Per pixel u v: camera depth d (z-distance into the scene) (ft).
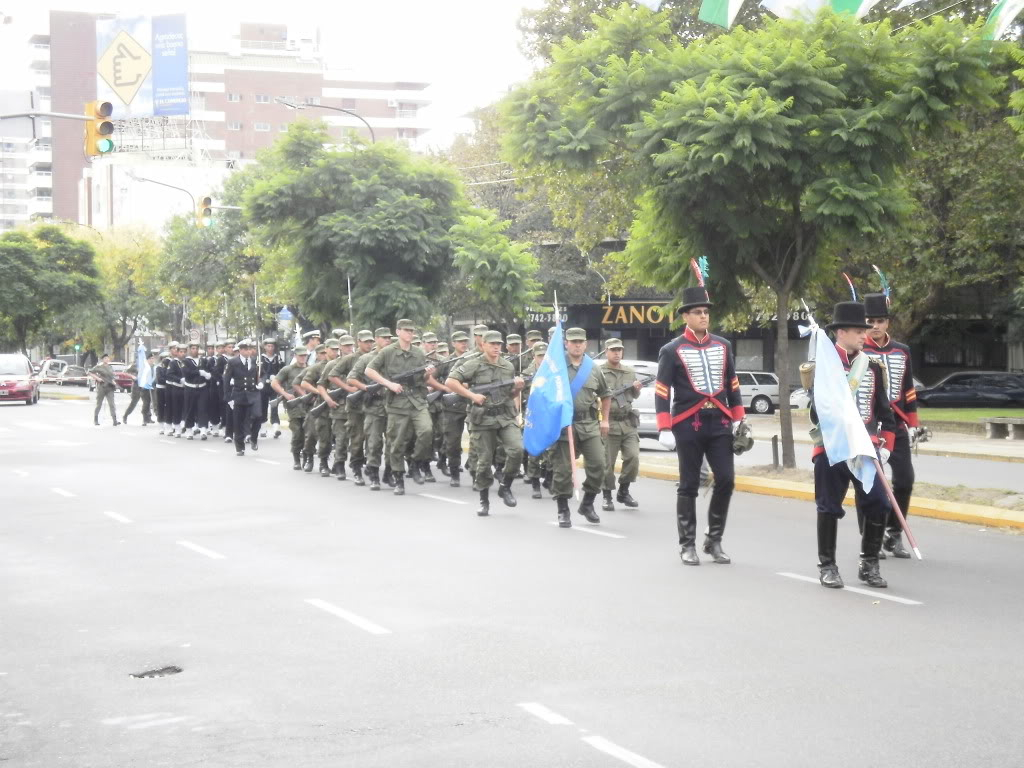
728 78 49.24
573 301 148.97
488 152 152.97
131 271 249.75
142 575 32.48
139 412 128.26
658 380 33.37
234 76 426.51
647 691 20.84
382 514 44.73
